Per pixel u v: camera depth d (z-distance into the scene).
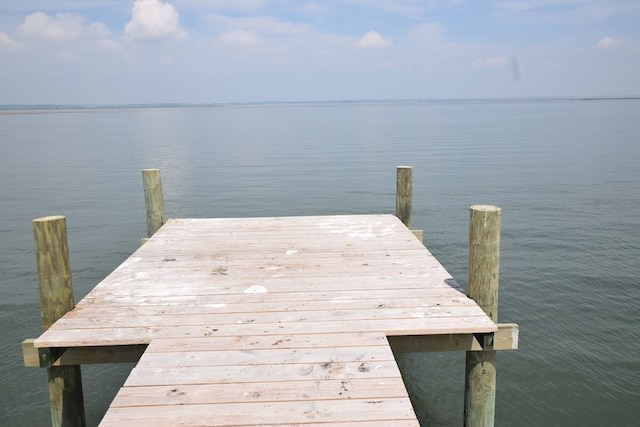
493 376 4.61
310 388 3.51
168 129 67.19
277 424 3.14
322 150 36.31
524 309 8.69
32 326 8.40
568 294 9.30
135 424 3.14
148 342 4.20
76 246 13.00
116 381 6.92
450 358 7.36
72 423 4.76
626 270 10.46
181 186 21.72
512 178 22.14
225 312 4.74
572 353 7.26
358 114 126.06
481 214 4.71
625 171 23.28
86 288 10.13
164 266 6.14
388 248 6.80
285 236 7.51
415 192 19.38
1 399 6.40
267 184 21.94
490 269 4.80
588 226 13.88
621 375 6.71
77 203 18.34
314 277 5.68
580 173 23.02
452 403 6.32
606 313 8.51
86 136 53.94
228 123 84.69
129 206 17.83
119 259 11.94
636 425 5.78
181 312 4.74
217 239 7.39
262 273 5.84
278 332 4.32
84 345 4.14
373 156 31.91
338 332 4.30
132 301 5.02
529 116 89.31
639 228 13.59
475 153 32.31
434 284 5.41
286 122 85.25
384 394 3.44
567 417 5.92
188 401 3.37
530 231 13.44
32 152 36.81
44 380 6.82
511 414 5.99
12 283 10.33
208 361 3.86
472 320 4.48
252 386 3.54
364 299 5.02
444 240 12.89
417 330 4.32
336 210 16.80
